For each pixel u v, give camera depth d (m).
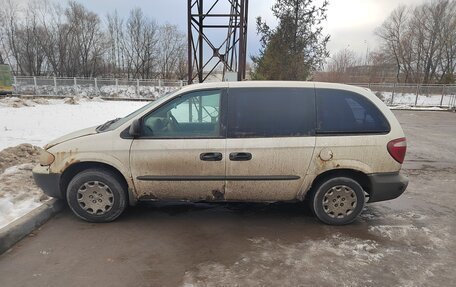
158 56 50.91
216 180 3.86
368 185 4.01
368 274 3.00
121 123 4.02
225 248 3.46
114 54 49.91
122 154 3.82
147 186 3.90
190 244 3.54
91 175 3.88
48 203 4.18
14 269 3.01
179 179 3.85
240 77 11.49
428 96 29.67
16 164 5.73
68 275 2.93
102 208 3.96
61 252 3.32
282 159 3.81
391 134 3.92
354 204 4.00
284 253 3.37
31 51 44.72
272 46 22.98
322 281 2.88
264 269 3.06
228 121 3.85
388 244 3.60
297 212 4.48
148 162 3.82
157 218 4.20
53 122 11.62
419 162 7.82
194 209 4.53
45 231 3.77
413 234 3.85
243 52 12.22
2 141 7.85
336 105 3.92
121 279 2.88
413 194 5.39
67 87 30.05
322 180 3.97
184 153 3.79
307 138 3.83
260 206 4.68
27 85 29.56
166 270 3.03
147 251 3.37
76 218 4.13
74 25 46.31
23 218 3.73
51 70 45.72
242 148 3.79
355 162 3.87
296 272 3.02
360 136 3.87
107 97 29.36
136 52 50.09
